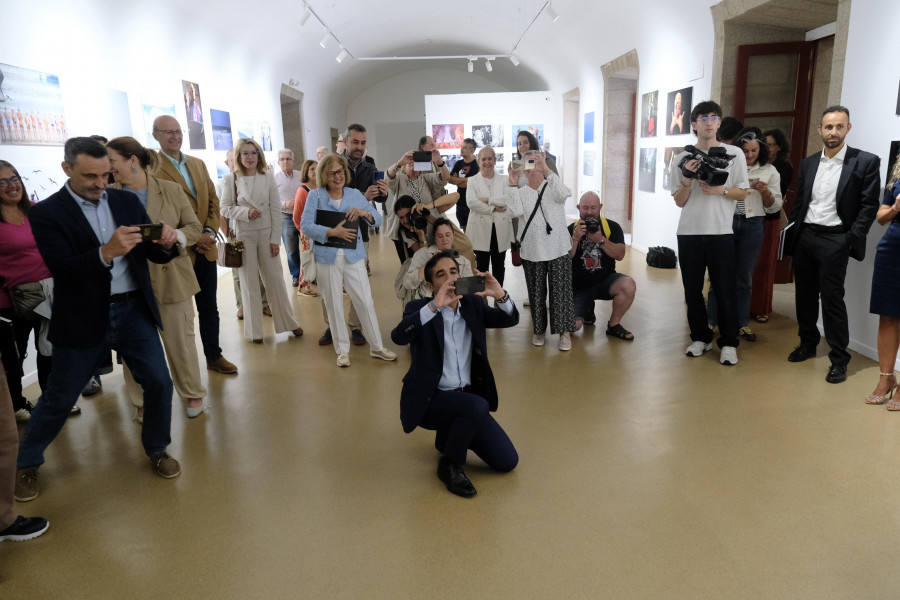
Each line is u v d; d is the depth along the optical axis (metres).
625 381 4.43
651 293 7.04
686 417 3.81
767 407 3.91
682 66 8.48
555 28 12.78
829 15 6.61
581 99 14.73
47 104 5.20
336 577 2.46
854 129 4.66
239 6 9.41
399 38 16.55
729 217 4.48
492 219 5.82
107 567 2.57
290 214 7.77
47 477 3.31
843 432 3.54
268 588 2.41
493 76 23.41
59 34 5.42
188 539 2.74
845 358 4.25
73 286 2.86
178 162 4.36
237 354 5.30
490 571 2.47
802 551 2.53
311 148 17.73
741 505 2.87
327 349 5.38
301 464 3.39
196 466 3.40
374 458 3.44
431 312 2.98
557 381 4.48
